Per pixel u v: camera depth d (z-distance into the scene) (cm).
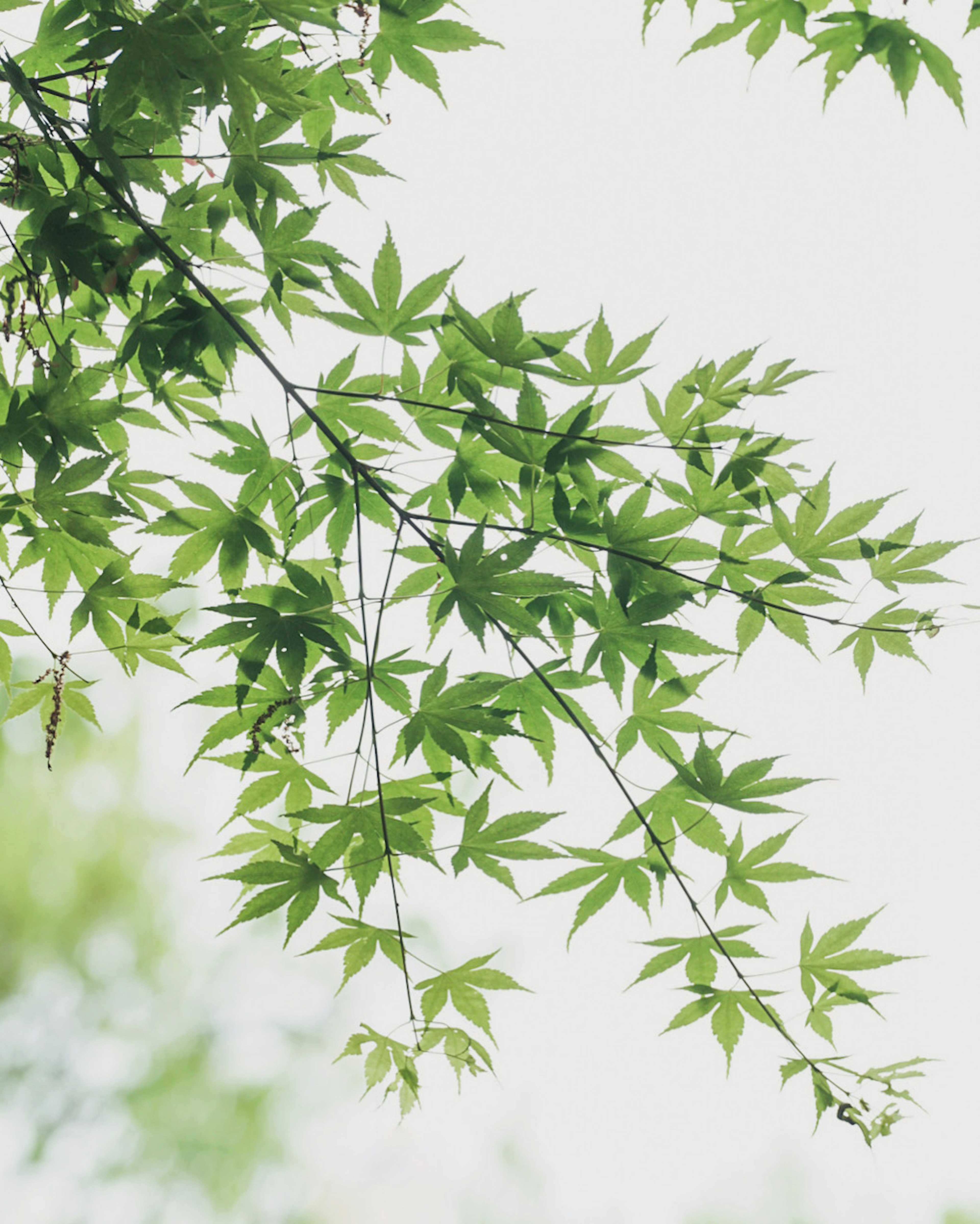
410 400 203
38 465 204
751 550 203
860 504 201
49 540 207
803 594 202
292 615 202
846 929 202
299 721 203
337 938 199
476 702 200
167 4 194
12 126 201
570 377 201
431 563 207
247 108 195
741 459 200
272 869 200
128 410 205
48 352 208
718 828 203
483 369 203
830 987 202
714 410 200
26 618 206
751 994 202
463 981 200
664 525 202
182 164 206
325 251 203
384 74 203
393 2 200
